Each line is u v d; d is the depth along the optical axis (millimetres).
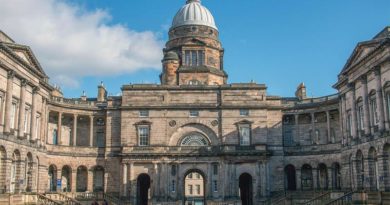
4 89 55406
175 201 74812
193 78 87500
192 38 90188
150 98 78938
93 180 79000
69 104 78812
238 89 79000
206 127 78438
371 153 57031
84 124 84000
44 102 70250
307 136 81438
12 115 58812
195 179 118312
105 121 82188
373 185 56469
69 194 70000
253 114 78500
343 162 66812
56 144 76625
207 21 93125
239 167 75812
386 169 52656
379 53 52969
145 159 75875
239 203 74188
